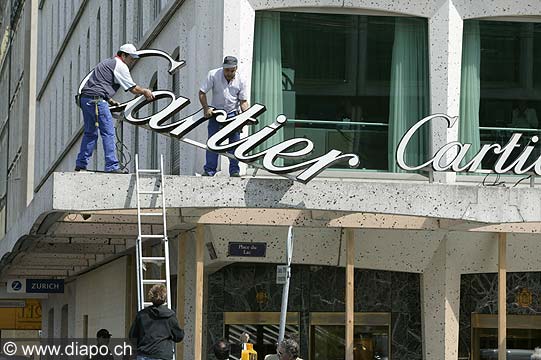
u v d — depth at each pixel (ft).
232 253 91.20
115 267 129.08
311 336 96.84
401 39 94.02
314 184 81.61
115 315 128.16
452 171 85.56
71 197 79.56
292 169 81.15
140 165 118.62
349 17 93.61
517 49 95.55
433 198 82.53
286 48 92.89
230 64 83.41
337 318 96.89
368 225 85.46
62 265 140.56
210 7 93.15
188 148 96.58
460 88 94.32
